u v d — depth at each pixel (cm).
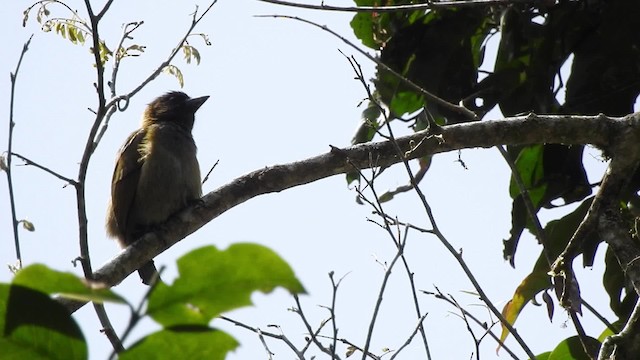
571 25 1166
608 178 1009
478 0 1024
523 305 1064
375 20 1331
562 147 1163
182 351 324
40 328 307
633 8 1127
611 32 1134
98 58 812
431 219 779
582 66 1151
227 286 314
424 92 990
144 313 308
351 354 709
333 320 679
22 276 298
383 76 1220
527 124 1004
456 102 1213
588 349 916
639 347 871
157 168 1239
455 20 1224
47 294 303
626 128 1011
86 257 759
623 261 961
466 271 762
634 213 1110
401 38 1227
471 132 998
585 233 996
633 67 1135
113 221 1265
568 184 1169
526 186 1199
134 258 993
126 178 1251
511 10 1188
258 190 990
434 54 1214
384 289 669
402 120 1227
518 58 1212
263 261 314
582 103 1142
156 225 1028
